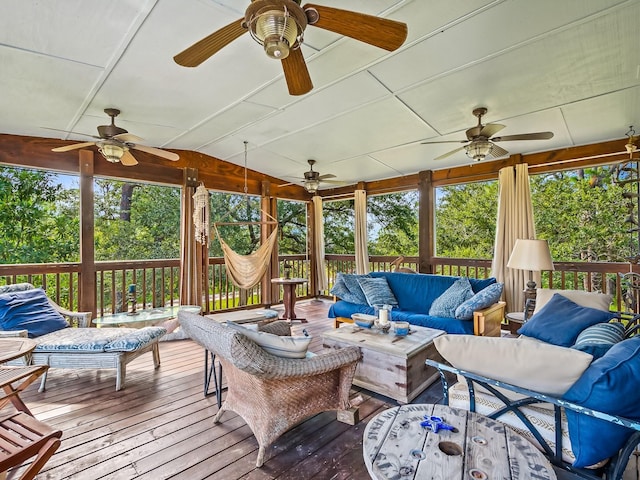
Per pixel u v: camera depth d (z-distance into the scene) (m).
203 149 4.87
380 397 2.51
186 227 4.86
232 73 2.71
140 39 2.23
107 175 4.27
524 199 4.31
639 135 3.71
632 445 1.09
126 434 2.01
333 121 3.73
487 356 1.36
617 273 3.82
